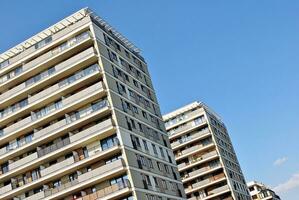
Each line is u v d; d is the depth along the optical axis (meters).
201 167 89.19
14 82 60.12
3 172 58.44
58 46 58.22
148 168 53.34
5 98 58.94
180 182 60.81
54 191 51.81
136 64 65.81
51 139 55.16
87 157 51.00
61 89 55.00
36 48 59.16
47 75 57.50
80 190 51.50
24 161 55.06
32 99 56.81
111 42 60.66
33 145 55.59
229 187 85.38
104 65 54.81
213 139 90.94
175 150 92.31
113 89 54.09
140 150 53.47
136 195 47.62
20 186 54.97
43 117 55.31
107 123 50.84
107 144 51.44
